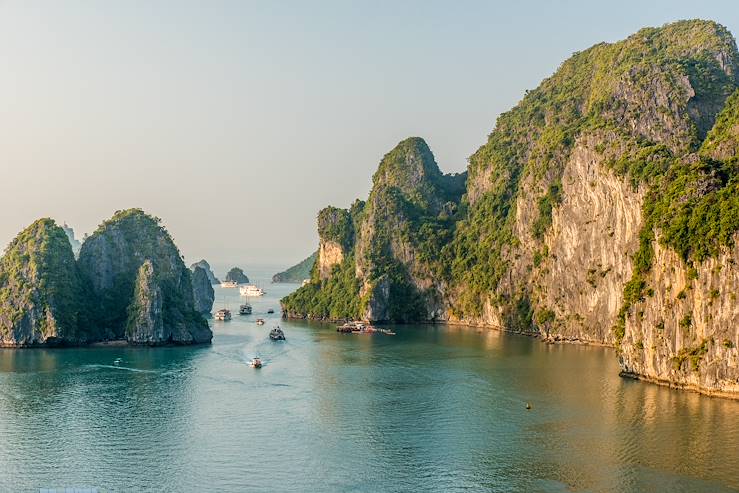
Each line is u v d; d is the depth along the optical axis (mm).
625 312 145625
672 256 131750
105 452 102812
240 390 139250
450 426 114125
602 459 98125
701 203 127250
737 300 118875
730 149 141250
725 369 121500
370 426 114750
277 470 96188
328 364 167625
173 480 93000
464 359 173375
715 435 105438
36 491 89375
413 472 95188
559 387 137875
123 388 140375
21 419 118375
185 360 172375
